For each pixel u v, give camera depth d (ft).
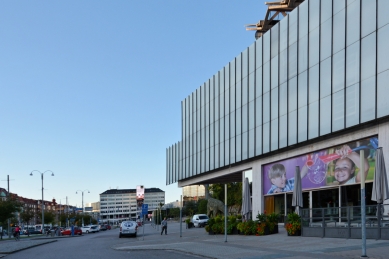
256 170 136.46
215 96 168.45
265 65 128.77
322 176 102.37
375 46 83.46
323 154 102.47
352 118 89.40
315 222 77.56
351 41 90.63
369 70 84.94
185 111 205.77
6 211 211.20
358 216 67.82
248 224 94.48
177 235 123.95
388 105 79.61
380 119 82.79
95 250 79.46
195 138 190.29
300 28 110.32
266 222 92.22
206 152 176.24
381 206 64.08
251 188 142.10
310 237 76.69
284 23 118.42
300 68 109.70
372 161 85.97
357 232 67.56
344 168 94.38
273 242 71.26
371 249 50.62
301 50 109.50
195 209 431.84
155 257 59.26
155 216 302.66
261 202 132.57
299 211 85.30
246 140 140.46
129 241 109.60
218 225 107.34
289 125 114.21
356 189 90.68
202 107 182.60
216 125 166.50
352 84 89.81
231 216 107.04
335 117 94.94
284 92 117.50
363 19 87.25
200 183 198.90
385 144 82.23
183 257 57.21
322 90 100.12
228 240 83.15
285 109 116.57
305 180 109.70
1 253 78.48
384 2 81.56
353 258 43.98
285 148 117.80
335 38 96.02
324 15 100.27
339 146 96.58
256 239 81.41
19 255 74.69
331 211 73.72
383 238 62.23
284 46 118.11
